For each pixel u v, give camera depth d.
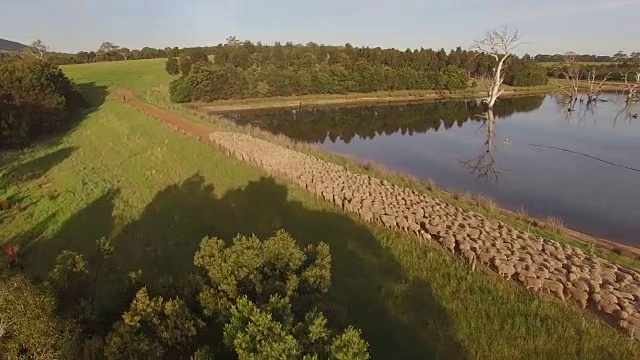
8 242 19.69
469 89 95.00
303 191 25.36
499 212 23.08
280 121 63.16
